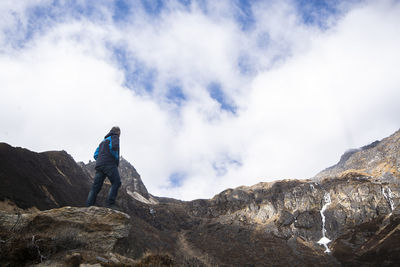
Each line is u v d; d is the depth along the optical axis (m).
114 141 11.47
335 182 125.12
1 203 37.47
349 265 76.56
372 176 121.25
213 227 122.62
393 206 99.31
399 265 67.62
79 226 9.48
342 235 95.19
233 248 94.38
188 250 90.38
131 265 7.45
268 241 98.75
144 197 181.12
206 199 160.88
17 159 60.88
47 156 89.69
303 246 93.19
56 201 56.22
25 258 6.66
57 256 7.18
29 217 9.12
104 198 91.75
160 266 7.88
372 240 86.31
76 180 90.88
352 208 104.94
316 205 115.56
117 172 11.36
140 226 94.69
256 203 135.38
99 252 8.48
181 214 137.00
